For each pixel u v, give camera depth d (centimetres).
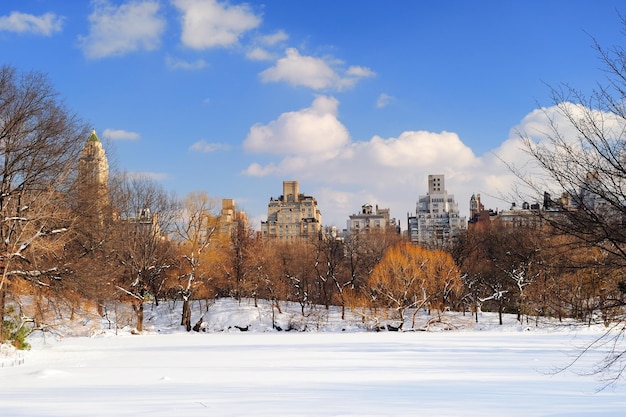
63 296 3403
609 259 1364
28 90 3281
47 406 1386
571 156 1344
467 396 1562
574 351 3184
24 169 3184
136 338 4969
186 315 6338
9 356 2919
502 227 5931
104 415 1251
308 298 7650
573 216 1317
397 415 1254
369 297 6550
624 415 1266
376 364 2559
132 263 5822
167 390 1702
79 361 2795
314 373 2194
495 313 7038
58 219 3212
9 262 2981
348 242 8925
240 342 4362
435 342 4147
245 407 1355
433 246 8994
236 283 7200
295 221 18638
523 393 1628
